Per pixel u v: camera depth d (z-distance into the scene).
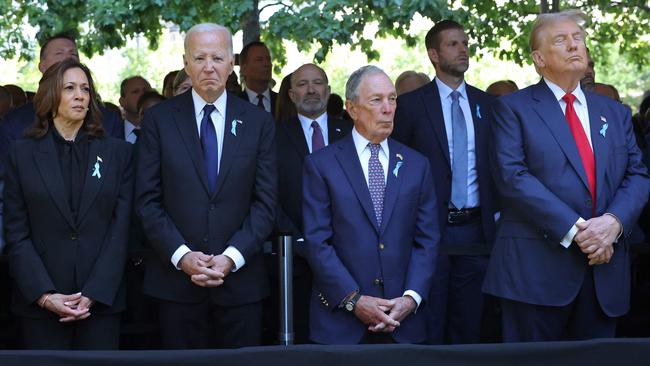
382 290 9.39
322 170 9.55
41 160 9.55
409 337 9.38
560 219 8.81
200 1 20.98
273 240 10.63
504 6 22.67
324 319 9.38
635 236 11.38
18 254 9.45
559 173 9.09
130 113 14.50
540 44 9.28
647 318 12.08
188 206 9.56
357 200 9.47
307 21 20.58
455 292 11.13
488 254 10.45
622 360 8.10
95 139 9.73
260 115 9.95
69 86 9.54
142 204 9.63
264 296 9.88
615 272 9.13
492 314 11.32
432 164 11.12
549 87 9.39
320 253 9.34
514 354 8.07
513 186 9.07
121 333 10.78
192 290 9.62
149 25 21.55
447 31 11.30
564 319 9.24
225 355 7.96
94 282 9.41
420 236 9.69
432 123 11.21
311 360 8.02
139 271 11.04
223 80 9.76
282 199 11.19
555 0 19.23
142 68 44.56
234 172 9.64
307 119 11.58
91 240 9.56
